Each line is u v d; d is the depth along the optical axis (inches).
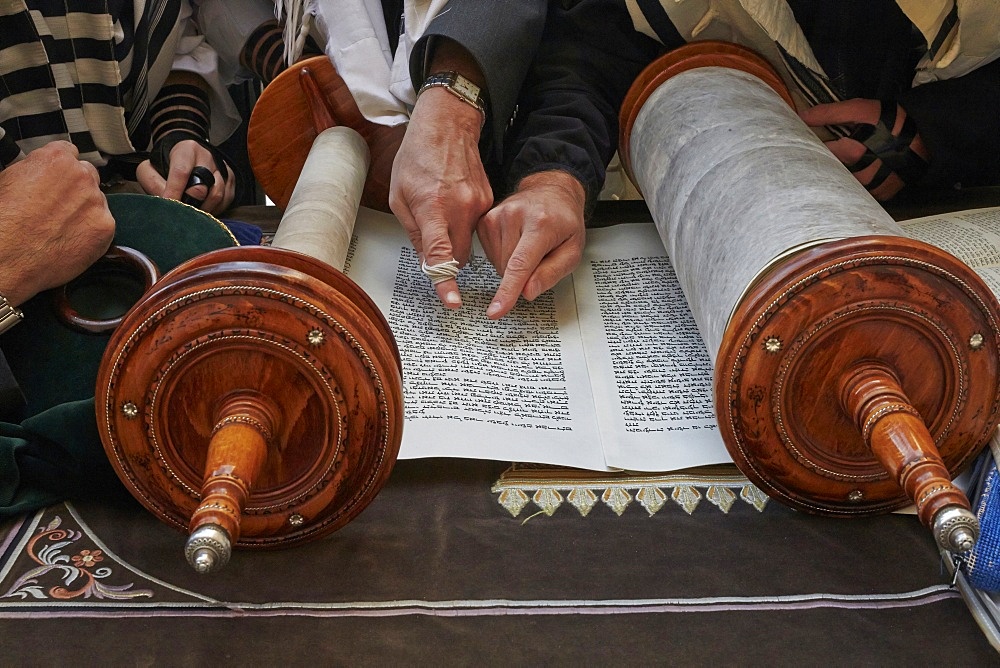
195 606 34.4
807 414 36.4
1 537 37.8
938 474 31.0
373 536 38.6
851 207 38.5
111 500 40.4
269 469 34.9
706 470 43.3
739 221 40.9
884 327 34.6
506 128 58.3
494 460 42.1
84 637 32.8
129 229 47.4
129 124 71.2
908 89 60.5
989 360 35.3
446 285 49.2
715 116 50.4
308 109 62.1
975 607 34.6
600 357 49.7
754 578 36.5
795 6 55.4
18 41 58.2
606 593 35.7
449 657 32.5
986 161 60.2
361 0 61.0
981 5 51.9
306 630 33.5
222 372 33.3
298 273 33.3
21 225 41.0
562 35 60.3
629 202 68.3
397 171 51.9
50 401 41.7
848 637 33.7
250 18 78.1
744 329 35.2
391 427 34.6
